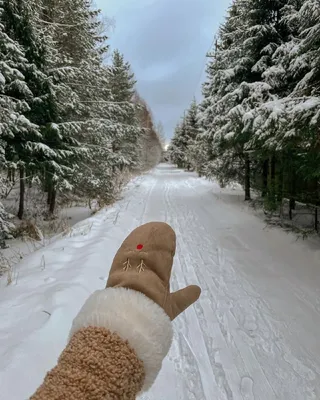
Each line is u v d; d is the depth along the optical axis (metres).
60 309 2.91
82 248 5.33
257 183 11.48
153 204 12.35
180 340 3.06
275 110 5.09
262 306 3.83
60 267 4.34
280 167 7.62
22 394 1.91
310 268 4.96
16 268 4.35
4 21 7.89
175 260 5.61
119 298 0.60
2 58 7.18
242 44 10.12
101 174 12.55
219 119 11.40
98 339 0.53
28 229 8.07
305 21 5.73
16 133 8.14
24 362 2.13
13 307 3.00
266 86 8.02
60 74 8.98
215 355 2.84
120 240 6.30
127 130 16.53
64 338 2.59
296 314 3.63
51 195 11.22
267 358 2.83
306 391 2.44
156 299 0.63
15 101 7.82
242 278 4.72
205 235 7.39
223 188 16.78
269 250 6.04
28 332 2.51
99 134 11.95
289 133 4.89
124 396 0.49
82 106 10.84
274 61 8.75
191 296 0.72
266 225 7.78
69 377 0.47
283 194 7.59
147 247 0.68
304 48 5.52
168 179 27.72
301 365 2.74
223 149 11.99
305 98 4.99
